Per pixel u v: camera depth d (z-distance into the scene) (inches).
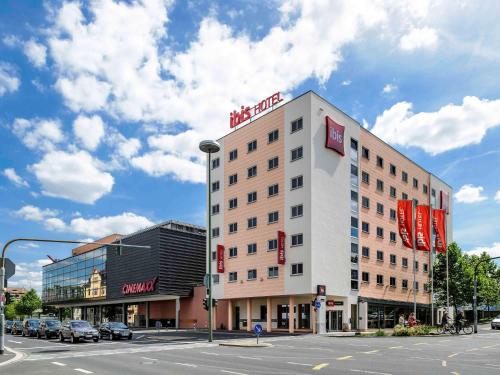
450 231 3019.2
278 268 1892.2
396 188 2426.2
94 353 966.4
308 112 1868.8
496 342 1219.2
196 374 604.1
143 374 611.2
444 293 2502.5
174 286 2461.9
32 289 5206.7
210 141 1267.2
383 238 2250.2
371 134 2250.2
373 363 722.2
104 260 3122.5
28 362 784.3
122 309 3078.2
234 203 2177.7
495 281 3088.1
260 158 2065.7
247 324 2049.7
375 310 2116.1
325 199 1872.5
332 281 1845.5
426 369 643.5
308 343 1198.9
